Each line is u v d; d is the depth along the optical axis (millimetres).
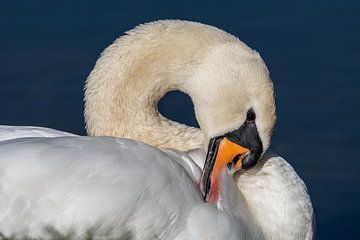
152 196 13000
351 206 22219
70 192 12609
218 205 13789
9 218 12492
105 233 12734
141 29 15047
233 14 26594
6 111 24141
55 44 25812
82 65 25047
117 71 14922
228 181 14031
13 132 13781
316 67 25500
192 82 14648
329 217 22000
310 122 24234
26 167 12555
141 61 14891
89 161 12828
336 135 23875
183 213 13164
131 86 14914
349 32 26375
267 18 26594
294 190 14516
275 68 25438
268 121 14273
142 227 12930
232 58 14430
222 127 14344
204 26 14945
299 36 26172
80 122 24078
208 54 14602
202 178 14008
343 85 25094
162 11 26531
